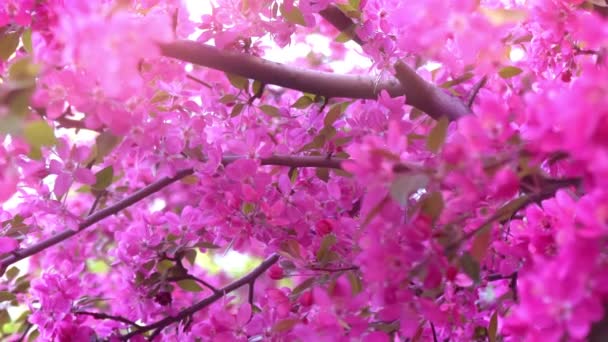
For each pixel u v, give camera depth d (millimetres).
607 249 1045
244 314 1402
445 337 1518
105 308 1815
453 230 1137
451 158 1060
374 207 1112
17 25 1300
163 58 1397
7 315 1716
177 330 1642
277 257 1625
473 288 1401
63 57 1104
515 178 1073
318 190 1505
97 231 1848
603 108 895
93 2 1059
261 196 1437
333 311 1203
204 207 1466
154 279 1601
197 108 1446
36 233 1634
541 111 985
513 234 1329
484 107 1065
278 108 1543
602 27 968
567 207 1172
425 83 1480
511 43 1436
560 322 1037
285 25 1404
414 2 1100
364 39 1408
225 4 1383
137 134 1316
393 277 1135
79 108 1205
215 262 2799
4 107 1101
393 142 1114
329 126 1444
